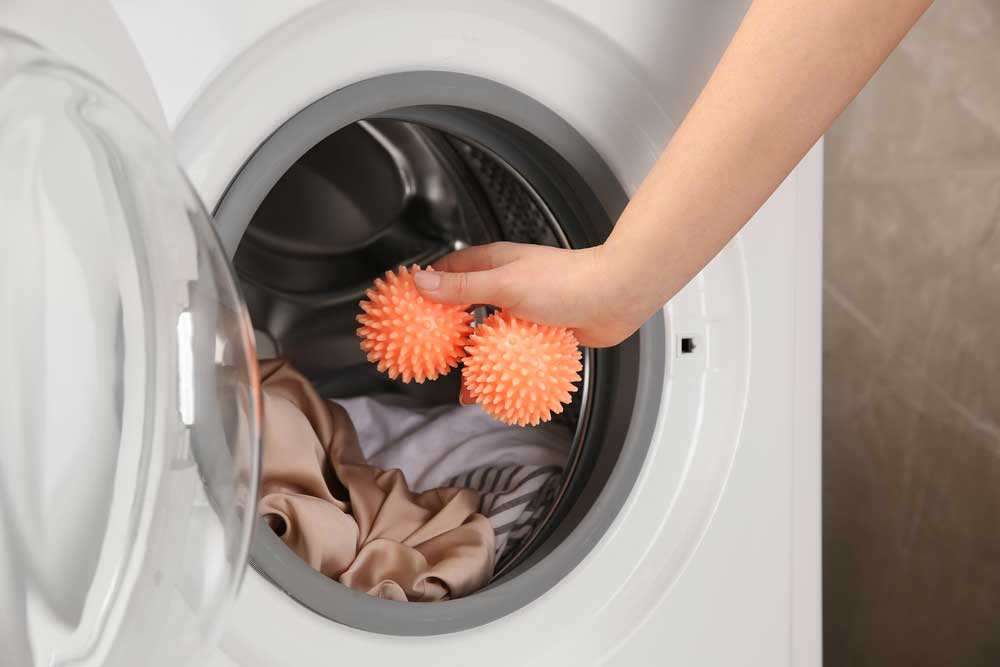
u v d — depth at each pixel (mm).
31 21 392
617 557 678
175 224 406
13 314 355
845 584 1222
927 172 1129
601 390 720
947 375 1150
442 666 623
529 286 551
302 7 531
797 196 717
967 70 1103
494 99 615
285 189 918
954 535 1166
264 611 562
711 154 485
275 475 681
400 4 566
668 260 518
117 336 376
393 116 657
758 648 734
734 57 478
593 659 679
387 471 756
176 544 396
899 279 1154
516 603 637
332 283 972
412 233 954
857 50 451
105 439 371
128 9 495
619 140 653
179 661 423
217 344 404
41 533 360
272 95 542
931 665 1192
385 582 626
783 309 720
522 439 818
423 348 562
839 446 1207
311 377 974
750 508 721
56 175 369
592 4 610
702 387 702
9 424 354
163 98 507
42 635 361
